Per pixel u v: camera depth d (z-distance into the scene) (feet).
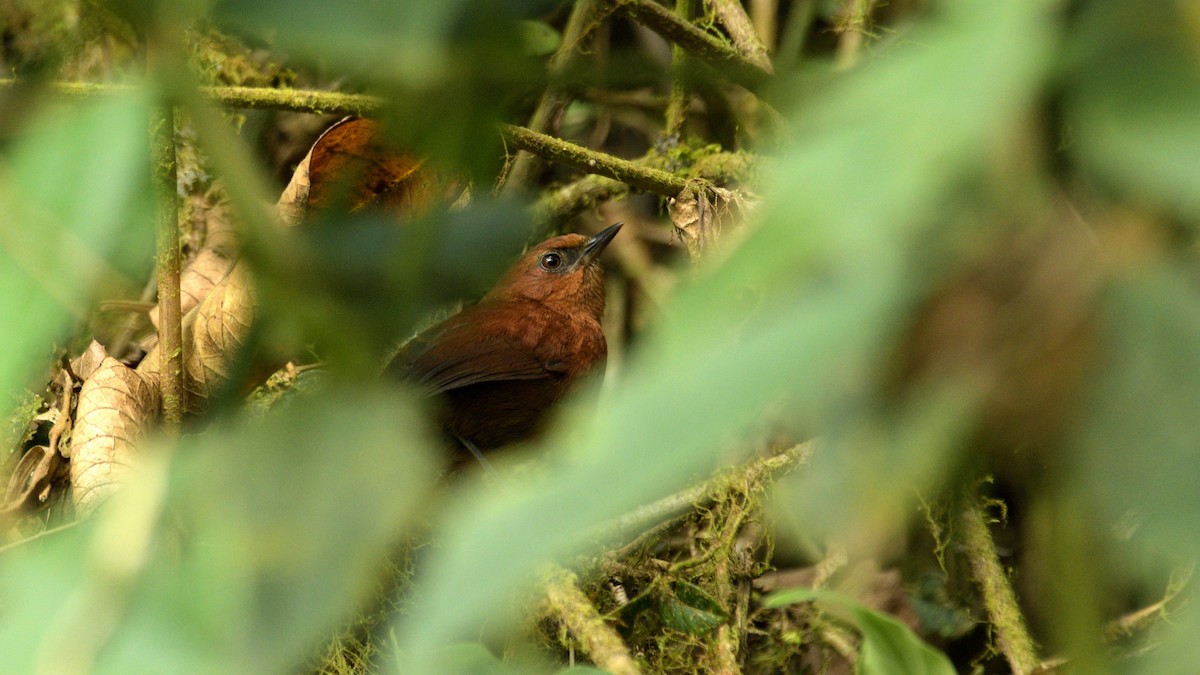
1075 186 1.79
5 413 2.21
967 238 1.78
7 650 2.21
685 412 1.82
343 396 2.27
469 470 15.94
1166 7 1.75
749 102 15.24
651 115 17.38
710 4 15.01
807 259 1.82
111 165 2.33
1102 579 1.94
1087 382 1.78
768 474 11.95
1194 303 1.77
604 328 18.28
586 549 11.34
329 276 2.40
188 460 2.28
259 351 2.53
